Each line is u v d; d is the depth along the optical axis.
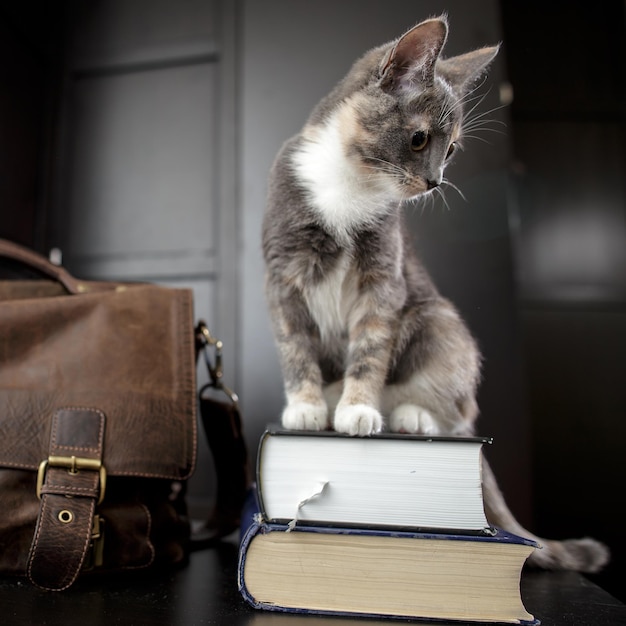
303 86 1.03
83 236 1.19
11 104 1.09
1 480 0.63
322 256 0.72
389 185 0.72
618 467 1.25
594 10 1.31
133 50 1.21
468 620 0.55
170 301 0.71
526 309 1.29
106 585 0.62
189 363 0.69
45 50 1.20
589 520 1.22
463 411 0.74
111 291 0.72
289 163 0.73
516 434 0.92
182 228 1.17
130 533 0.64
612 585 0.97
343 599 0.56
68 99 1.22
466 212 0.91
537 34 1.31
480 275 0.92
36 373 0.66
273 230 0.72
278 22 1.04
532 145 1.31
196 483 1.06
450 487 0.57
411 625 0.54
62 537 0.60
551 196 1.32
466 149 0.88
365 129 0.72
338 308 0.74
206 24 1.19
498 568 0.55
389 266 0.72
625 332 1.30
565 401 1.27
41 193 1.18
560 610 0.58
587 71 1.31
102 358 0.67
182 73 1.20
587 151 1.32
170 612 0.57
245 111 1.06
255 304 1.06
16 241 1.10
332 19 1.01
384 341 0.72
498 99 0.88
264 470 0.58
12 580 0.63
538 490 1.23
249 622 0.55
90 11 1.23
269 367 1.04
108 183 1.20
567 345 1.29
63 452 0.63
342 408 0.66
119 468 0.63
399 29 0.94
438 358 0.74
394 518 0.57
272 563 0.57
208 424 0.75
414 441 0.57
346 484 0.57
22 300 0.69
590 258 1.31
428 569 0.55
